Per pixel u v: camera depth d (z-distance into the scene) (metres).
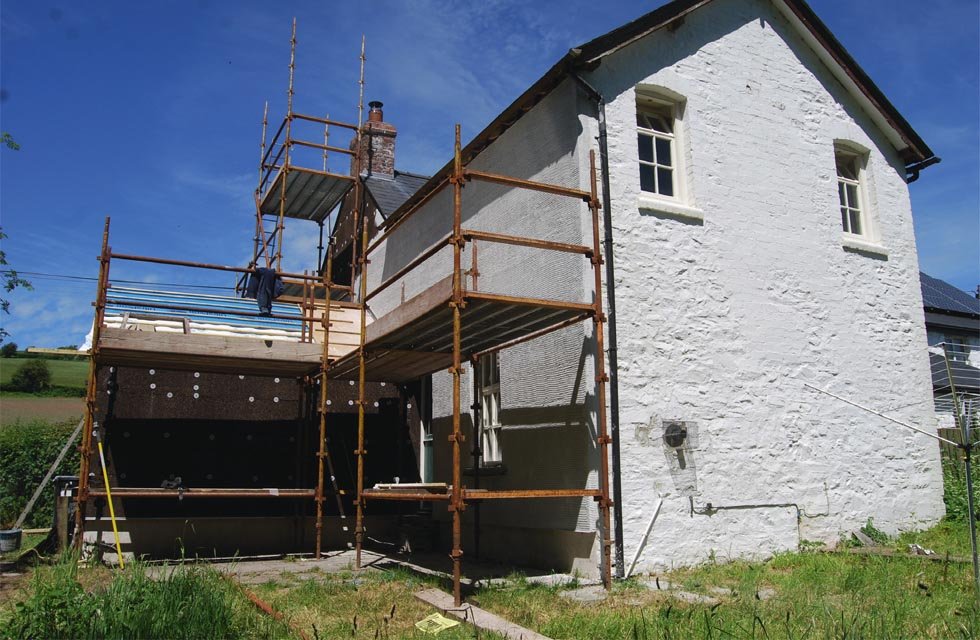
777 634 5.18
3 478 14.17
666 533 8.29
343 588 7.40
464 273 9.00
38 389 35.12
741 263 9.62
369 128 16.97
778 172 10.30
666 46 9.68
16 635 4.68
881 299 10.95
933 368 11.48
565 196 8.87
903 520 10.25
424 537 11.23
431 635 5.46
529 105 9.65
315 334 12.70
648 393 8.51
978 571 6.21
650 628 5.43
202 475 11.56
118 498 10.84
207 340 10.12
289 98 16.22
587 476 8.08
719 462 8.86
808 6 10.86
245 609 6.01
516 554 9.34
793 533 9.26
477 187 10.89
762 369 9.48
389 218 13.64
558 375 8.73
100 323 9.58
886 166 11.68
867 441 10.21
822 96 11.14
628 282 8.63
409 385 13.16
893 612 5.60
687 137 9.62
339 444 12.62
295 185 16.73
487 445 10.31
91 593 5.39
